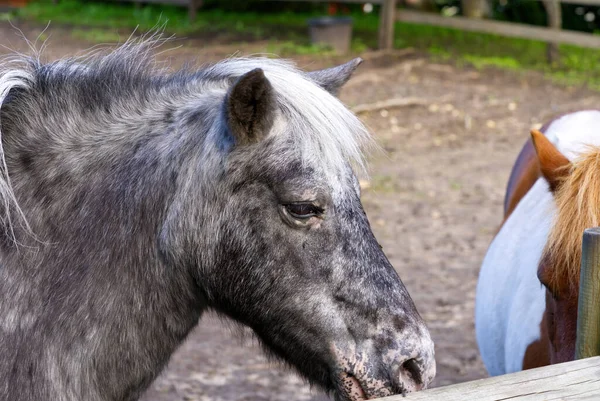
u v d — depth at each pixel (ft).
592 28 63.82
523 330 11.88
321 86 10.04
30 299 8.81
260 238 8.89
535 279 12.07
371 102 42.04
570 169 10.19
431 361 9.16
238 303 9.20
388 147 36.52
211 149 8.98
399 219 28.14
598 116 14.61
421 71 49.03
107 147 9.35
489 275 13.92
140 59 10.31
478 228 27.45
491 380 7.25
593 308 8.58
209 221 8.97
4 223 8.86
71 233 9.03
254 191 8.84
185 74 10.39
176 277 9.30
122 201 9.15
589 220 9.41
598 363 7.49
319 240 8.84
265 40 54.90
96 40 52.11
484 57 54.03
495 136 38.52
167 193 9.14
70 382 8.90
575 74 49.88
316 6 71.77
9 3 68.28
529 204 13.73
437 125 39.88
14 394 8.62
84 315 8.94
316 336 9.03
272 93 8.57
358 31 60.80
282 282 8.93
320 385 9.55
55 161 9.21
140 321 9.27
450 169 33.99
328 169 8.82
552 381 7.23
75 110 9.46
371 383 8.91
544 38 50.88
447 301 21.48
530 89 46.24
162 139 9.34
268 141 8.82
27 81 9.46
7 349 8.65
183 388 16.94
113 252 9.08
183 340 9.99
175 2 65.51
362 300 8.88
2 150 8.65
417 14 53.78
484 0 63.98
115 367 9.23
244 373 17.79
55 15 64.13
